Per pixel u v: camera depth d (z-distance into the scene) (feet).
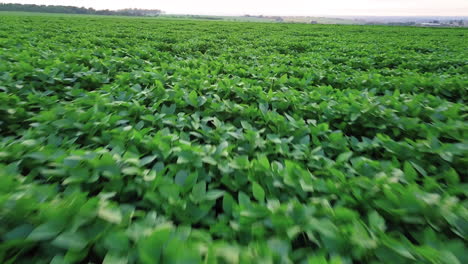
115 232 3.45
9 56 15.55
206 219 4.55
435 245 3.78
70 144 6.38
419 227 4.37
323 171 6.03
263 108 9.52
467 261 3.48
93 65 16.30
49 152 5.68
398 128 8.89
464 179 6.50
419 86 14.12
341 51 30.94
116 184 4.92
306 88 13.47
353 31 78.02
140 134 6.53
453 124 8.23
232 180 5.51
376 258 3.61
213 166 5.96
